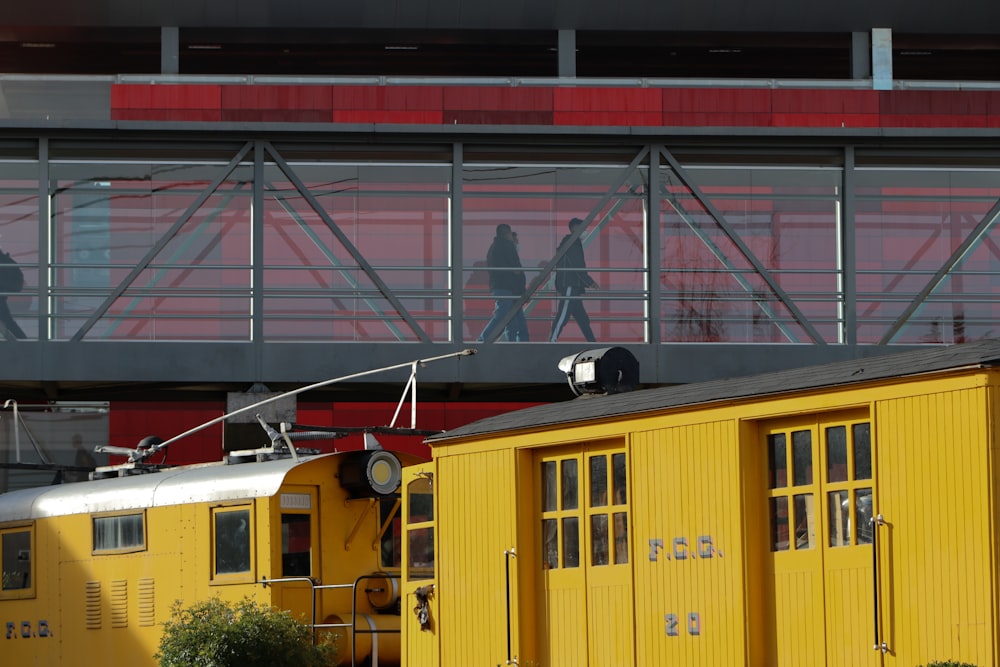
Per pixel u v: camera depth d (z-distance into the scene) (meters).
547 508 37.03
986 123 74.56
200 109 73.56
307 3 88.31
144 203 73.56
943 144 73.88
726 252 74.00
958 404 27.88
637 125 74.12
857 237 74.38
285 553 46.88
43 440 84.12
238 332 73.44
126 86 73.44
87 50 111.06
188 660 40.56
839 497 30.28
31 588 54.72
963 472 27.69
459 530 38.97
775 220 74.12
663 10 89.00
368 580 48.41
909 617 28.41
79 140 73.25
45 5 89.81
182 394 79.06
